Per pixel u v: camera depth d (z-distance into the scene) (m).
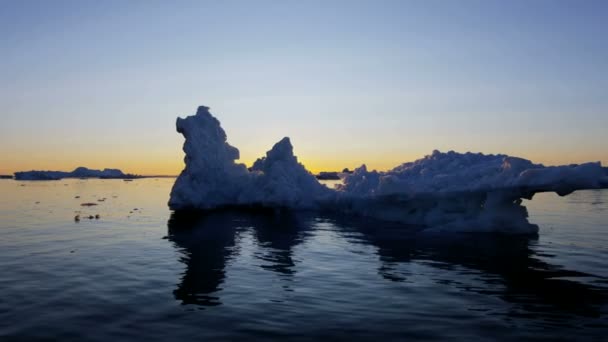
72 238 19.72
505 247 16.84
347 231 22.00
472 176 22.64
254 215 30.39
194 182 34.75
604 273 12.60
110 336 8.06
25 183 100.62
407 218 25.78
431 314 9.20
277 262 14.48
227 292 10.91
